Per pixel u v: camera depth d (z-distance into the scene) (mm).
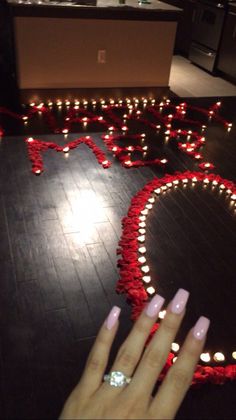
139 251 2465
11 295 2072
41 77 4406
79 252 2408
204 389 1739
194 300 2193
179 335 1979
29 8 3896
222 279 2365
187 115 4668
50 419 1554
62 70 4449
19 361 1758
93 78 4652
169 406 671
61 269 2268
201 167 3527
